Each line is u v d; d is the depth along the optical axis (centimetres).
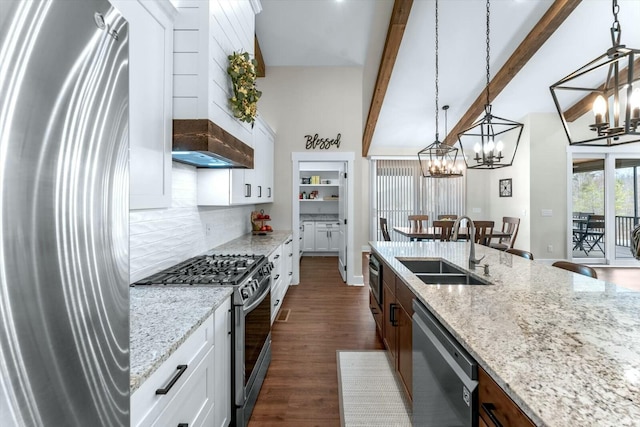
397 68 509
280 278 362
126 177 66
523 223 648
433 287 164
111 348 60
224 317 161
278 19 416
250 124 288
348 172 495
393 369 247
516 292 155
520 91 564
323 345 290
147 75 149
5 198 41
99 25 57
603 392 73
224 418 162
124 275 65
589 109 577
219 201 261
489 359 89
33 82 45
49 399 46
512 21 419
